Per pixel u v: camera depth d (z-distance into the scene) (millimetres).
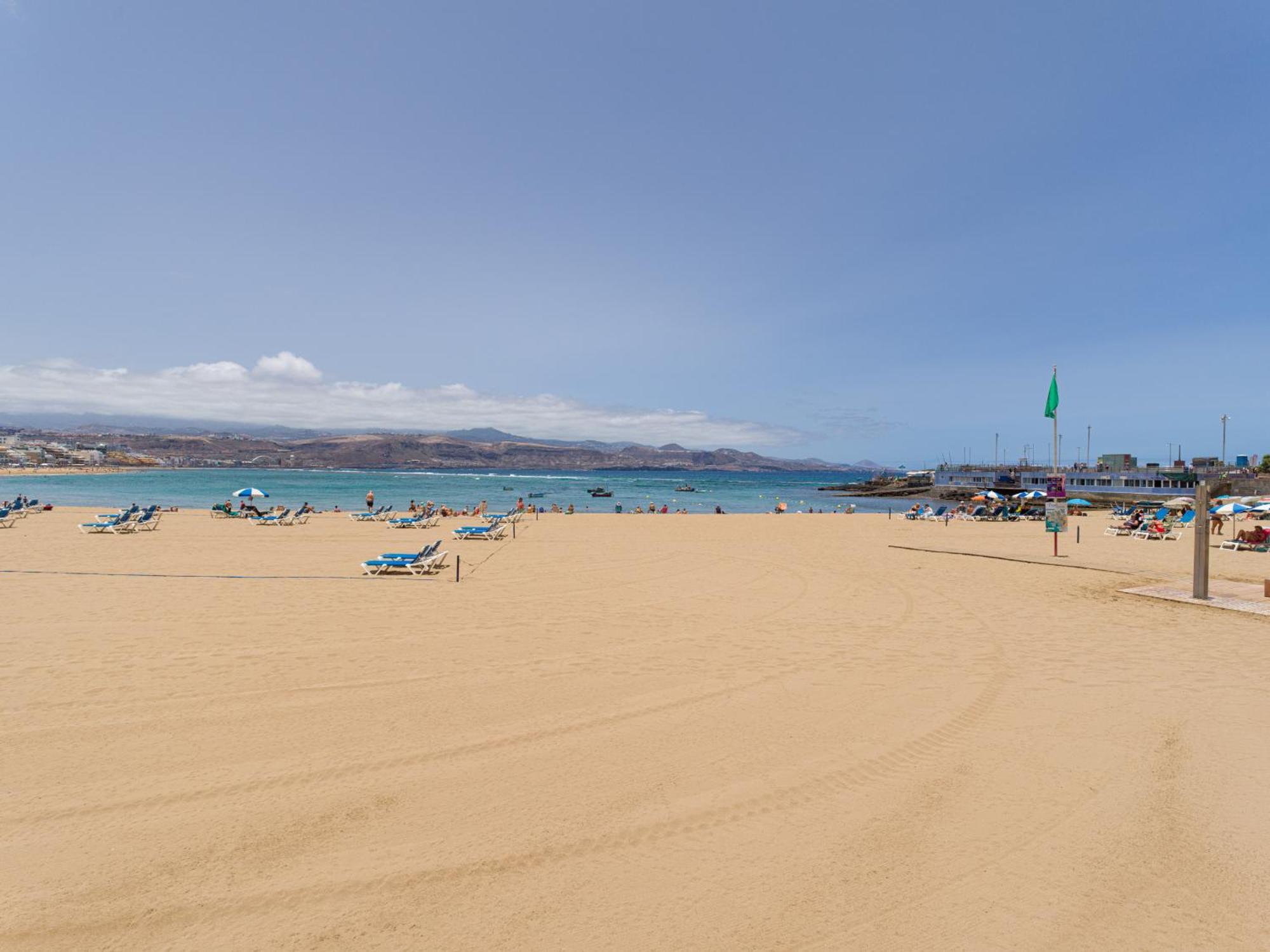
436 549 16500
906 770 5340
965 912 3604
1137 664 8367
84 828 4305
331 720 6242
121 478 130125
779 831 4395
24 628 9656
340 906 3574
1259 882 3893
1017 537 26641
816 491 117500
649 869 3959
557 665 8109
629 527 30125
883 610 11664
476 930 3408
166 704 6590
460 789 4922
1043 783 5121
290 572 15273
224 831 4297
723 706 6758
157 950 3223
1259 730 6215
